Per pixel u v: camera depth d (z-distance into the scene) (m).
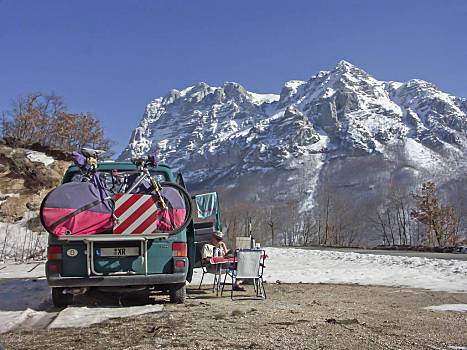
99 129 53.41
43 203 6.09
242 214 103.94
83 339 4.29
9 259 22.59
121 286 6.80
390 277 12.23
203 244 10.34
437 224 62.34
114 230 6.22
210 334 4.43
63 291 6.59
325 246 46.84
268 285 10.92
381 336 4.46
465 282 10.48
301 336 4.36
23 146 35.28
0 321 5.55
